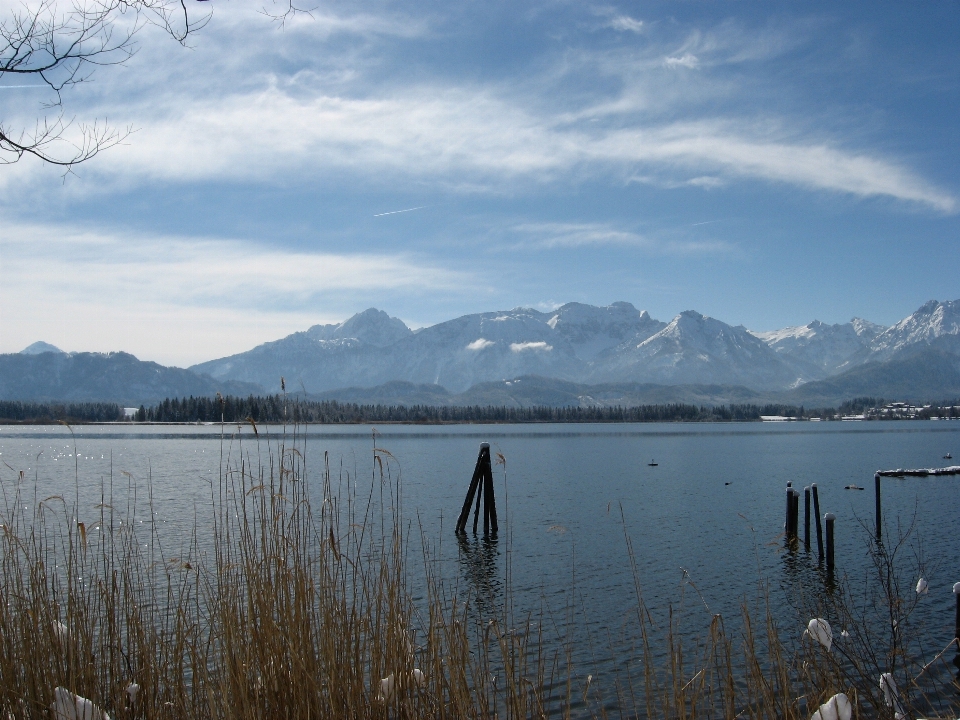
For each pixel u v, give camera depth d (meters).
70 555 6.20
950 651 13.00
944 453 88.31
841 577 20.25
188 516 27.94
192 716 5.77
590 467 66.56
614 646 13.98
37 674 5.50
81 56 6.06
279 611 5.66
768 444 113.81
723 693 8.05
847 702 5.88
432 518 31.69
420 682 5.93
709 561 23.23
